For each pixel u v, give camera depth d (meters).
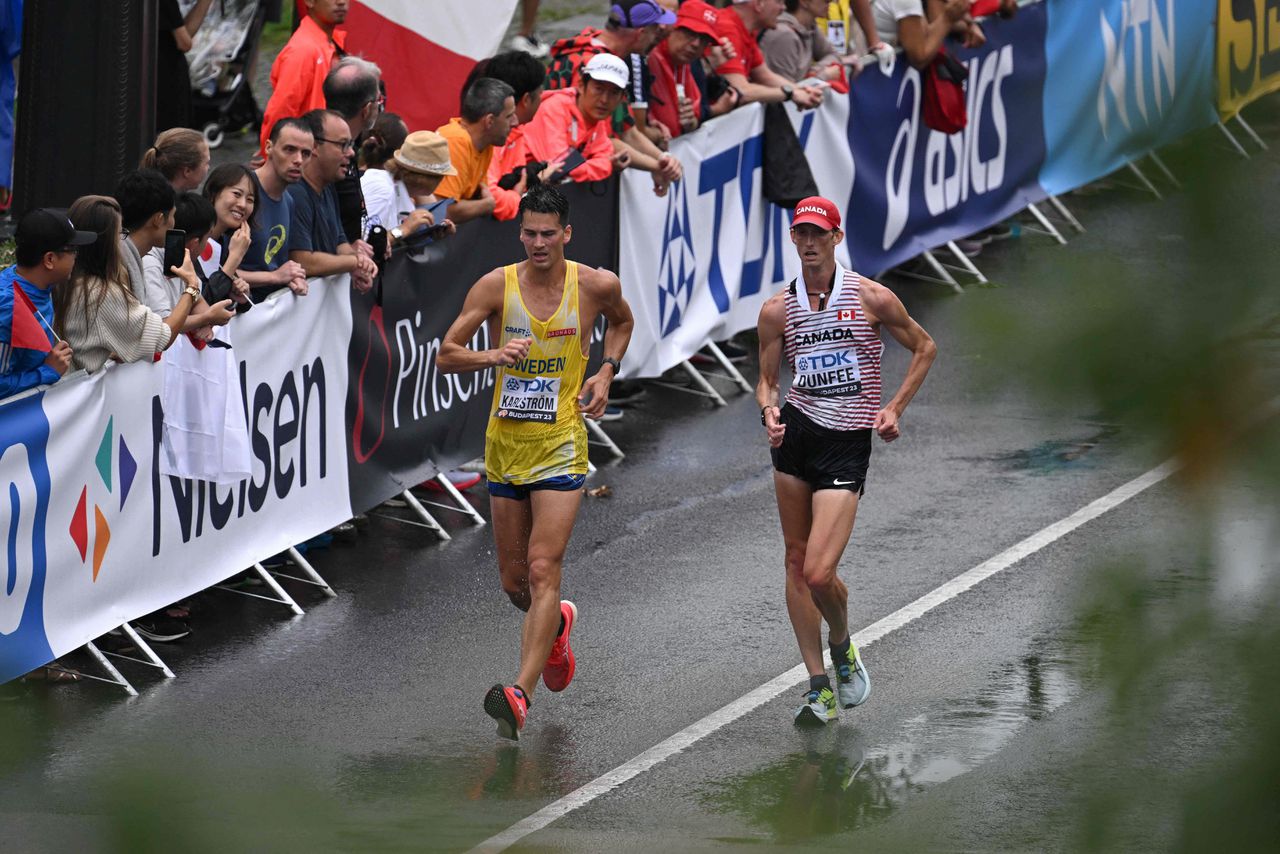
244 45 42.69
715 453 33.03
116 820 4.92
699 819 17.62
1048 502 29.12
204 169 24.58
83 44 30.62
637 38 33.78
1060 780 5.72
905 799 17.94
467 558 27.69
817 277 20.72
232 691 22.03
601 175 32.69
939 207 43.25
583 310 20.80
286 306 25.50
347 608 25.38
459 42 36.66
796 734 20.42
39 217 20.28
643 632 24.33
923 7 41.75
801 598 20.95
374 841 6.40
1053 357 4.55
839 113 39.69
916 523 28.48
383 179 28.89
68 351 20.91
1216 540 4.52
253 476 25.14
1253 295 4.36
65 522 21.08
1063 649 5.92
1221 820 4.62
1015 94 45.19
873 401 20.92
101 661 21.97
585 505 30.16
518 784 18.89
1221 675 4.64
